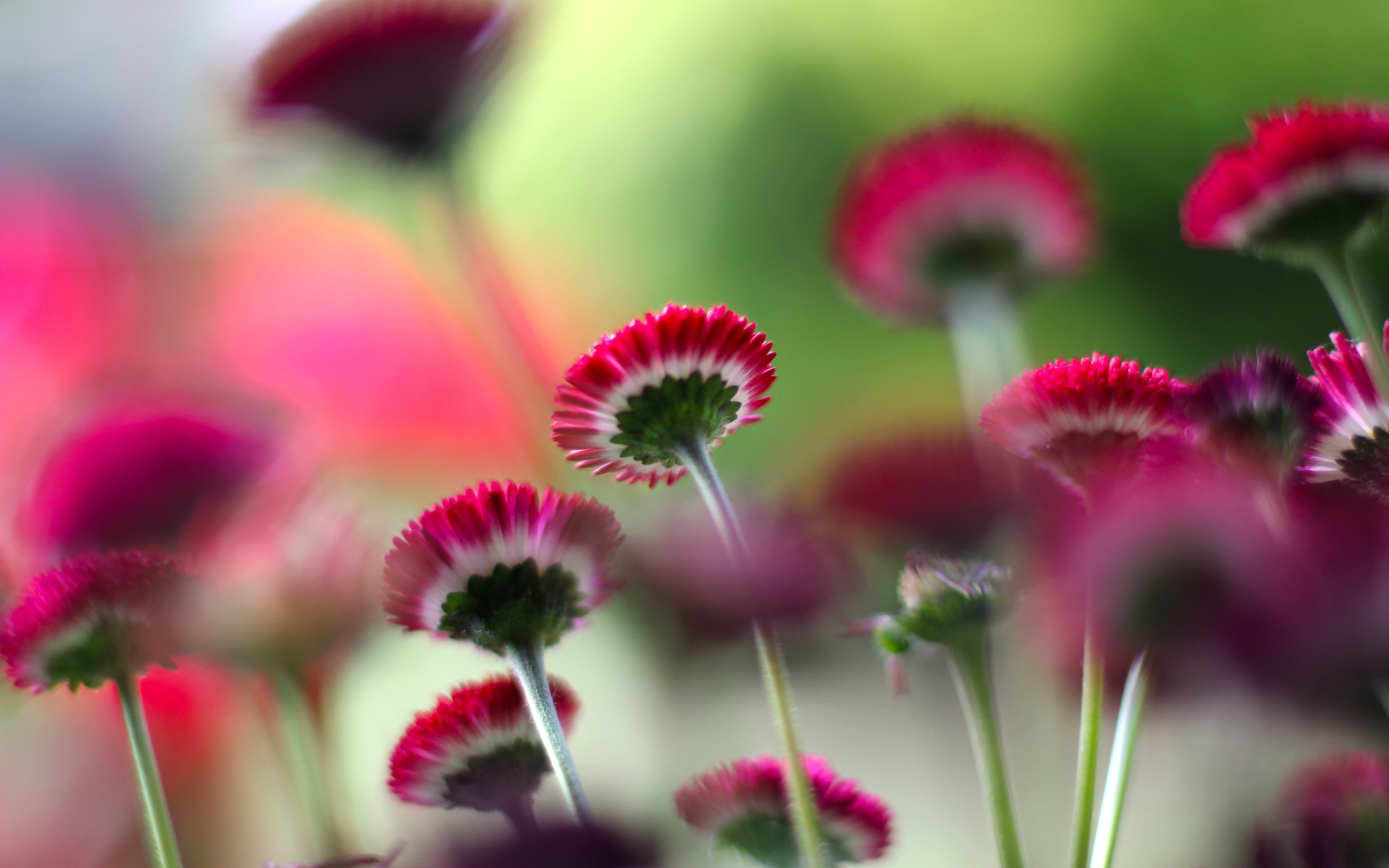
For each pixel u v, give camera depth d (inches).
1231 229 22.2
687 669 21.7
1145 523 19.4
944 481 20.9
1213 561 19.2
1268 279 47.3
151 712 25.0
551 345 47.5
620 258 53.4
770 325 48.6
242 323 36.2
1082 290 48.4
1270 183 22.0
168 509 22.8
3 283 36.9
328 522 22.8
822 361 44.8
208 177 42.8
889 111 56.3
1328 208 21.9
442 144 28.8
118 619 21.1
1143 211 50.8
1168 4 55.7
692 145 55.7
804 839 20.0
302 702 22.5
